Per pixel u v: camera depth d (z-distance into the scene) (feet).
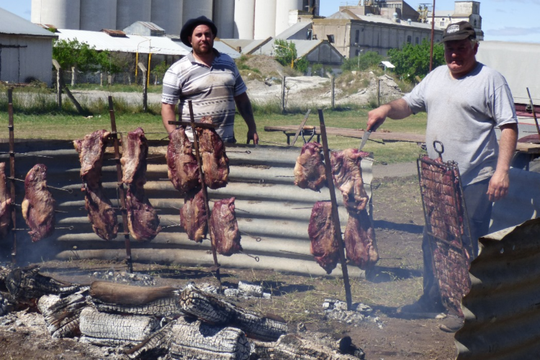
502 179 15.84
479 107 16.28
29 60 125.90
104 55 157.07
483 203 16.80
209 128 19.03
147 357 14.37
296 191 20.95
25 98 78.89
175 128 20.12
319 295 19.12
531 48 42.27
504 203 21.36
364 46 333.42
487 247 11.08
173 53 180.65
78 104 75.51
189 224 19.71
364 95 119.55
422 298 18.10
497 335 11.88
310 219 18.90
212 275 20.95
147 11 264.31
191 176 19.20
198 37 19.95
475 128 16.47
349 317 17.11
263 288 19.48
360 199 18.13
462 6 478.18
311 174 18.76
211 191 21.50
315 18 334.24
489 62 43.68
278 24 329.93
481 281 11.22
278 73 184.55
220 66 20.61
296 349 13.96
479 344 11.55
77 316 15.81
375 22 335.47
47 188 20.06
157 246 22.04
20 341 15.39
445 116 16.72
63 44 151.33
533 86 41.63
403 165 48.16
